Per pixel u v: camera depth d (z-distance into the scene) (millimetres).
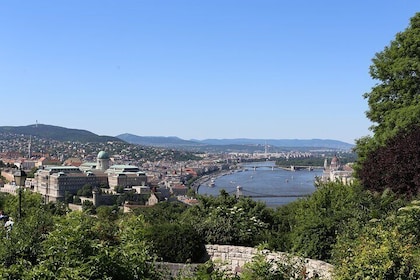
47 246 8734
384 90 25859
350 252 11664
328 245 15344
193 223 19562
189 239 17766
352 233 14180
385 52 26750
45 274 7832
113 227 13164
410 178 18250
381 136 24578
